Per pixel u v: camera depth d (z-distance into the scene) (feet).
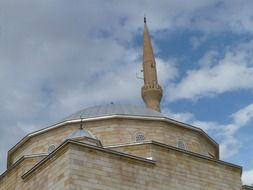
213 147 145.38
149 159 99.76
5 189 116.98
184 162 105.09
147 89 218.59
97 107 143.95
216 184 107.34
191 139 134.21
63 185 88.07
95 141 106.11
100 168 92.02
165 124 131.85
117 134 127.54
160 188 98.27
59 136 130.11
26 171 111.75
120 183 93.25
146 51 236.22
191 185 103.35
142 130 129.49
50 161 95.35
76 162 89.61
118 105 144.97
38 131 133.49
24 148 136.56
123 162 95.81
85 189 88.17
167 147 104.63
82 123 129.59
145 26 252.21
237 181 111.65
